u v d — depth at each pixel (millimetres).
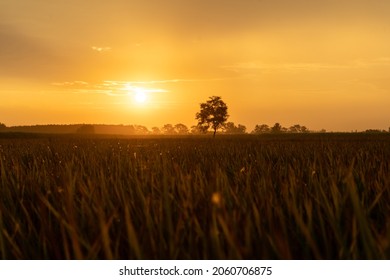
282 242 2219
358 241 2959
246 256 2377
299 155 10648
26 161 10234
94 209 3625
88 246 2721
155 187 4574
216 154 11445
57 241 3260
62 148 16703
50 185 5410
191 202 3617
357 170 5934
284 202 4059
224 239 2787
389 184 4664
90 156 9766
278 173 6086
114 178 5945
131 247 2588
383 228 3264
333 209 3611
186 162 8391
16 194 4906
